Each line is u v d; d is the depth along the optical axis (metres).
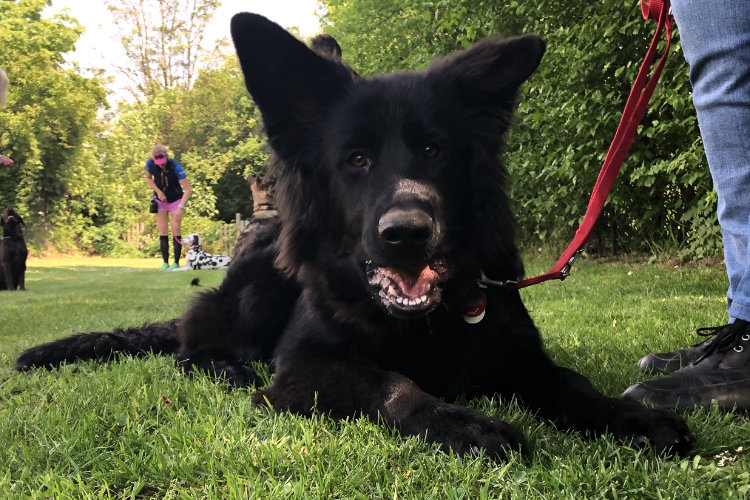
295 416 2.21
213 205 29.53
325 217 2.65
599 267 10.22
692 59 2.46
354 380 2.25
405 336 2.48
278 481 1.67
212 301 3.55
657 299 5.63
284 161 2.79
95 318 6.32
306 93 2.73
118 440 2.06
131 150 30.27
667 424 1.81
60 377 3.18
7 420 2.35
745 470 1.60
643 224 10.53
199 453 1.88
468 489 1.57
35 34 25.84
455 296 2.47
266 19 2.54
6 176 24.44
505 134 2.70
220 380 3.04
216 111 32.34
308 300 2.72
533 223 12.49
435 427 1.89
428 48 11.51
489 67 2.63
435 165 2.46
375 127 2.48
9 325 6.05
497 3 9.91
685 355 2.82
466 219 2.56
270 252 3.41
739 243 2.44
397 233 2.12
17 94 24.39
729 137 2.40
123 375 3.08
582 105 8.36
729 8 2.28
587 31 7.92
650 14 2.93
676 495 1.47
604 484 1.59
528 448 1.82
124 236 27.77
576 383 2.20
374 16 14.58
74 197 26.88
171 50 35.97
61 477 1.75
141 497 1.71
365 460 1.79
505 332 2.48
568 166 8.71
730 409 2.15
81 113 25.61
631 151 8.91
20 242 11.73
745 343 2.30
